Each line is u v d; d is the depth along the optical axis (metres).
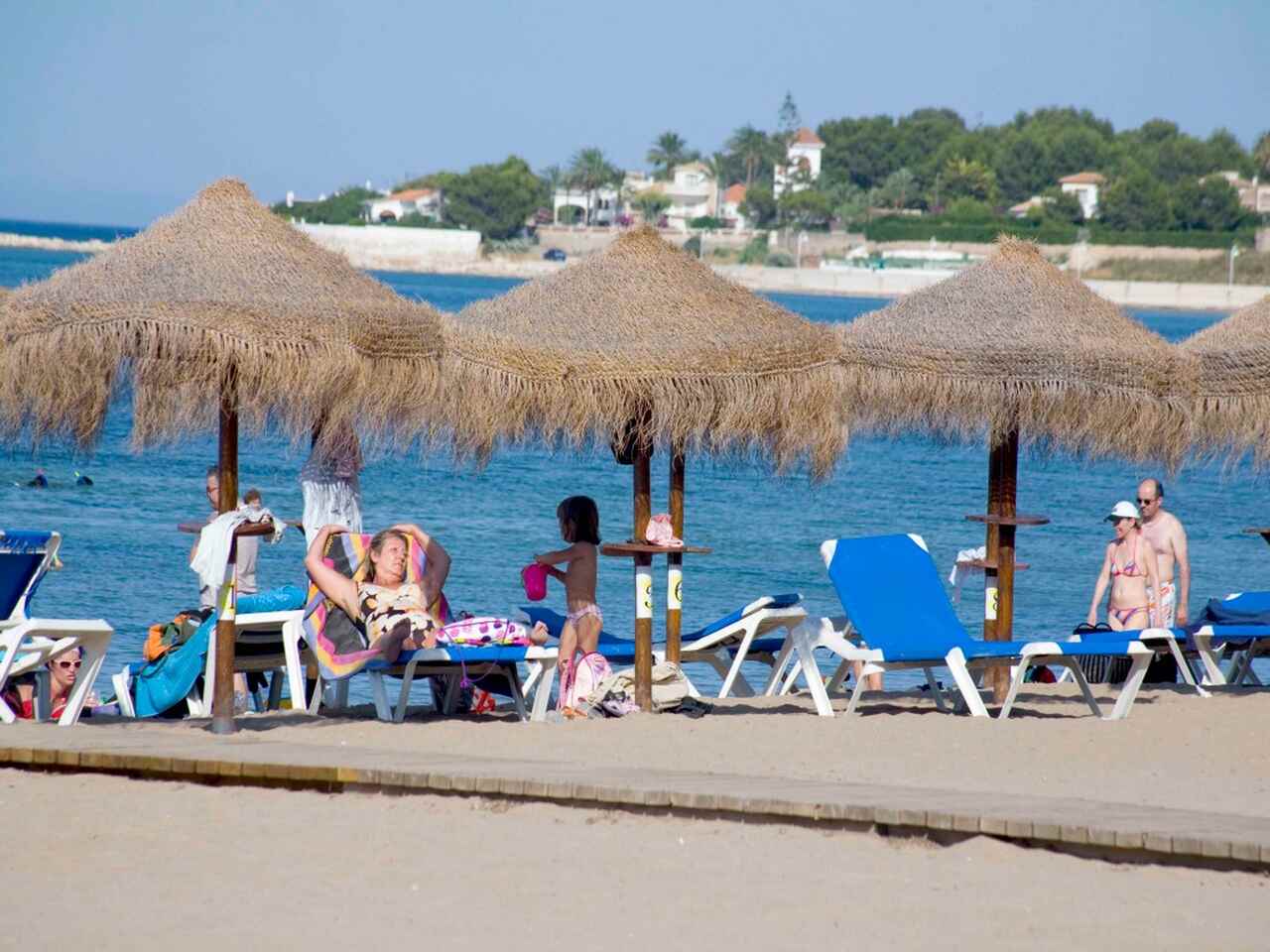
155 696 35.12
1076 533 102.62
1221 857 20.75
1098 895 19.81
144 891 19.66
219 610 29.86
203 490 101.31
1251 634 37.97
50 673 33.44
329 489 34.31
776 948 17.81
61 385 27.62
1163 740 31.83
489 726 31.58
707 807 23.30
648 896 19.62
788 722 33.03
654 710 34.50
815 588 75.88
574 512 34.47
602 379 32.09
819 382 33.25
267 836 22.27
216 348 27.52
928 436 38.06
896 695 39.78
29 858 21.02
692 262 34.97
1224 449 40.22
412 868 20.75
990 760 29.20
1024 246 38.47
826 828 22.72
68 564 69.38
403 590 32.69
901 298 38.16
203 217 30.02
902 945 17.94
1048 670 43.84
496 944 17.83
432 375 30.08
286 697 42.88
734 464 35.25
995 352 35.44
